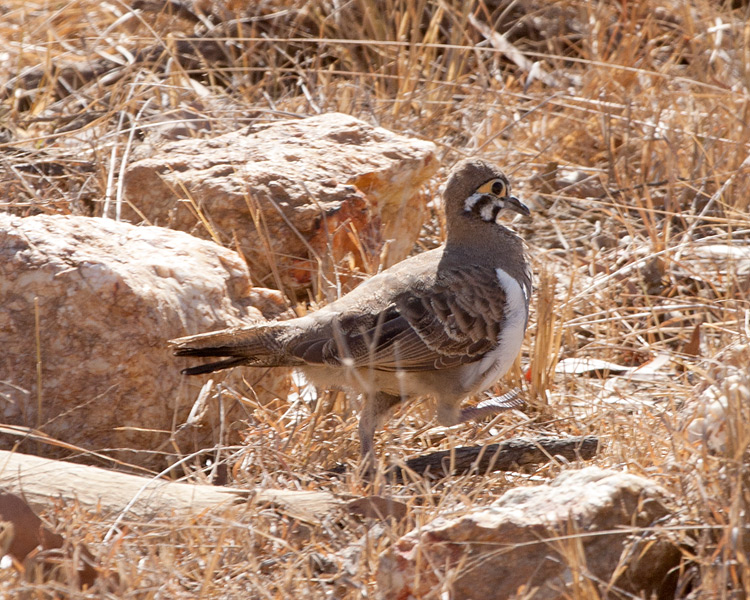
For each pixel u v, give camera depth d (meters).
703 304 12.65
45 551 7.25
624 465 8.96
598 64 16.73
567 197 15.19
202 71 17.38
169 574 7.28
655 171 15.77
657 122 15.65
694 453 8.32
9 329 9.57
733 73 17.42
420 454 10.41
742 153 15.12
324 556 7.76
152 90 16.80
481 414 10.37
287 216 12.01
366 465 9.45
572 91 17.67
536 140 16.58
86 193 13.61
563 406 11.26
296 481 9.18
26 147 14.97
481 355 10.28
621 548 7.27
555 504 7.47
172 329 9.85
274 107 16.52
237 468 9.38
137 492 8.26
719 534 7.43
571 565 6.80
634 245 14.04
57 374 9.55
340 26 18.69
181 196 12.43
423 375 10.17
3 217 10.34
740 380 8.53
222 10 18.81
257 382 10.65
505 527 7.26
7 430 9.05
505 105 17.03
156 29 18.91
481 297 10.16
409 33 18.98
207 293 10.25
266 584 7.34
